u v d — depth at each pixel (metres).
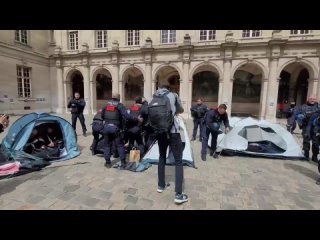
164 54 18.05
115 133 4.91
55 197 3.58
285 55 15.50
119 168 5.03
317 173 5.03
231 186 4.20
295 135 10.30
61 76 21.53
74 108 8.84
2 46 17.00
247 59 16.28
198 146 7.89
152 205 3.38
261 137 6.93
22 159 4.81
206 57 17.14
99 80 24.11
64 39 21.17
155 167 5.18
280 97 20.55
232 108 22.20
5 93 17.42
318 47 14.79
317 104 5.93
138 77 23.88
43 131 6.11
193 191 3.94
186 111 17.83
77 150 6.33
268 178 4.67
